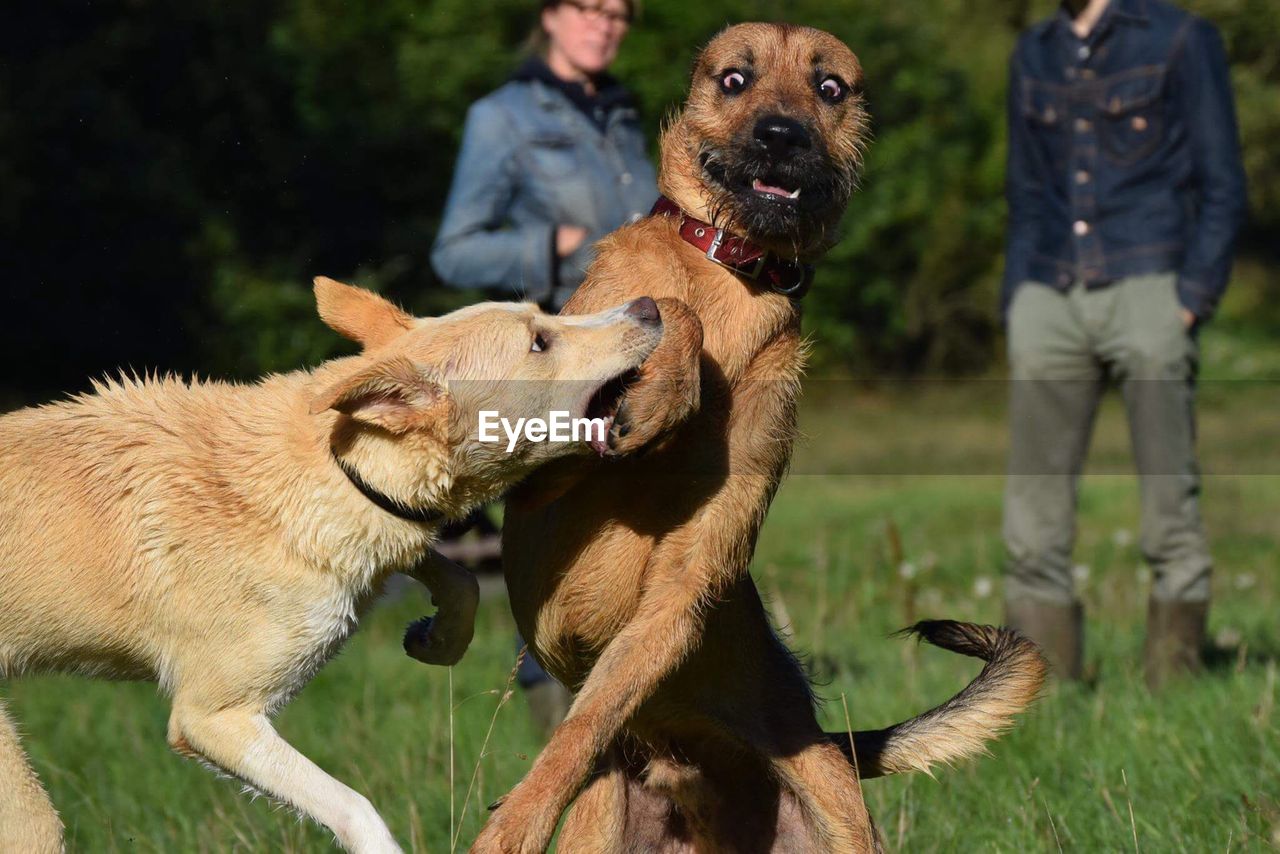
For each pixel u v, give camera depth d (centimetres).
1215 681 602
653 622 360
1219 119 617
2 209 1362
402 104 1533
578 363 374
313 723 657
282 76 1508
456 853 464
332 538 384
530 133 577
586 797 413
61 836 388
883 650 747
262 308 1380
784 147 377
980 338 1778
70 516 389
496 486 389
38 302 1356
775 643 420
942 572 1005
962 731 432
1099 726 559
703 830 422
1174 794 486
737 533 369
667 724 405
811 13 1809
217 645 383
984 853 454
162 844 493
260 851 465
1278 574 986
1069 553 659
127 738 644
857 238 1694
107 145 1411
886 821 480
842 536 1129
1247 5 2069
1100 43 631
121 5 1470
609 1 583
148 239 1394
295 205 1478
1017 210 662
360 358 403
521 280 573
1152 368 624
